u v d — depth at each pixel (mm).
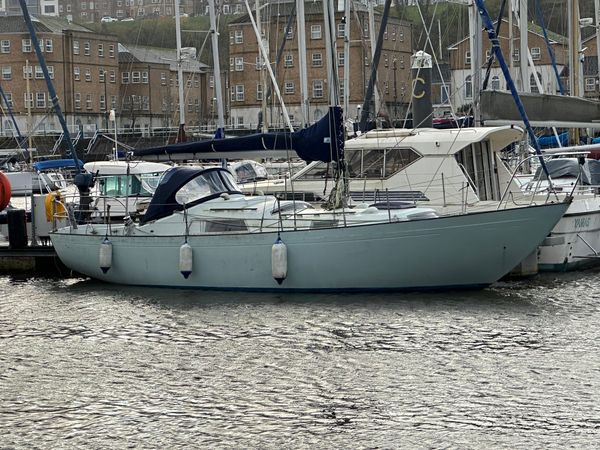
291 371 32250
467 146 46188
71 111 196625
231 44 183500
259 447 26172
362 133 53375
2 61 193000
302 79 65125
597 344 34562
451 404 28938
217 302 41125
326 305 39969
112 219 52562
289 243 40938
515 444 25969
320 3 157625
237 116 183625
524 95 48312
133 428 27672
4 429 27719
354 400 29469
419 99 53562
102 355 34625
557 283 44250
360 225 39938
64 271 49781
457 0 79188
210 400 29766
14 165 109125
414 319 37781
